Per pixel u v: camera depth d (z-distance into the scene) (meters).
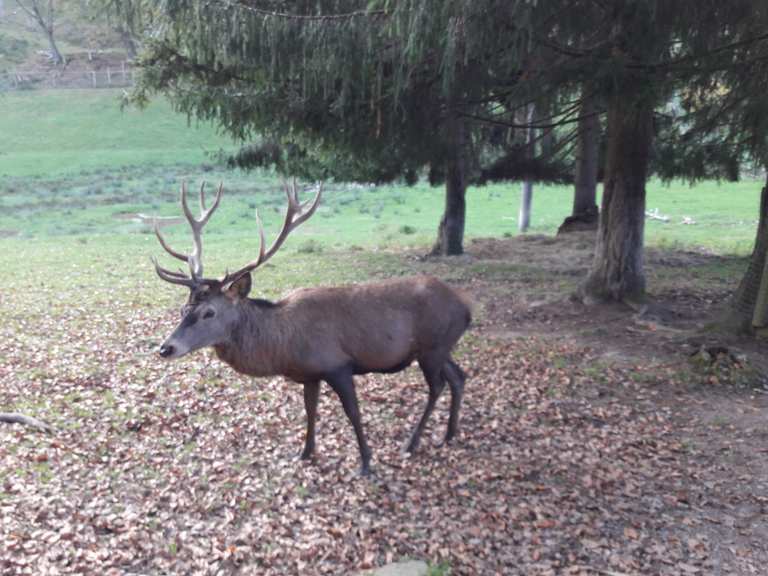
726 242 20.36
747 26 8.07
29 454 6.67
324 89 9.47
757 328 9.98
